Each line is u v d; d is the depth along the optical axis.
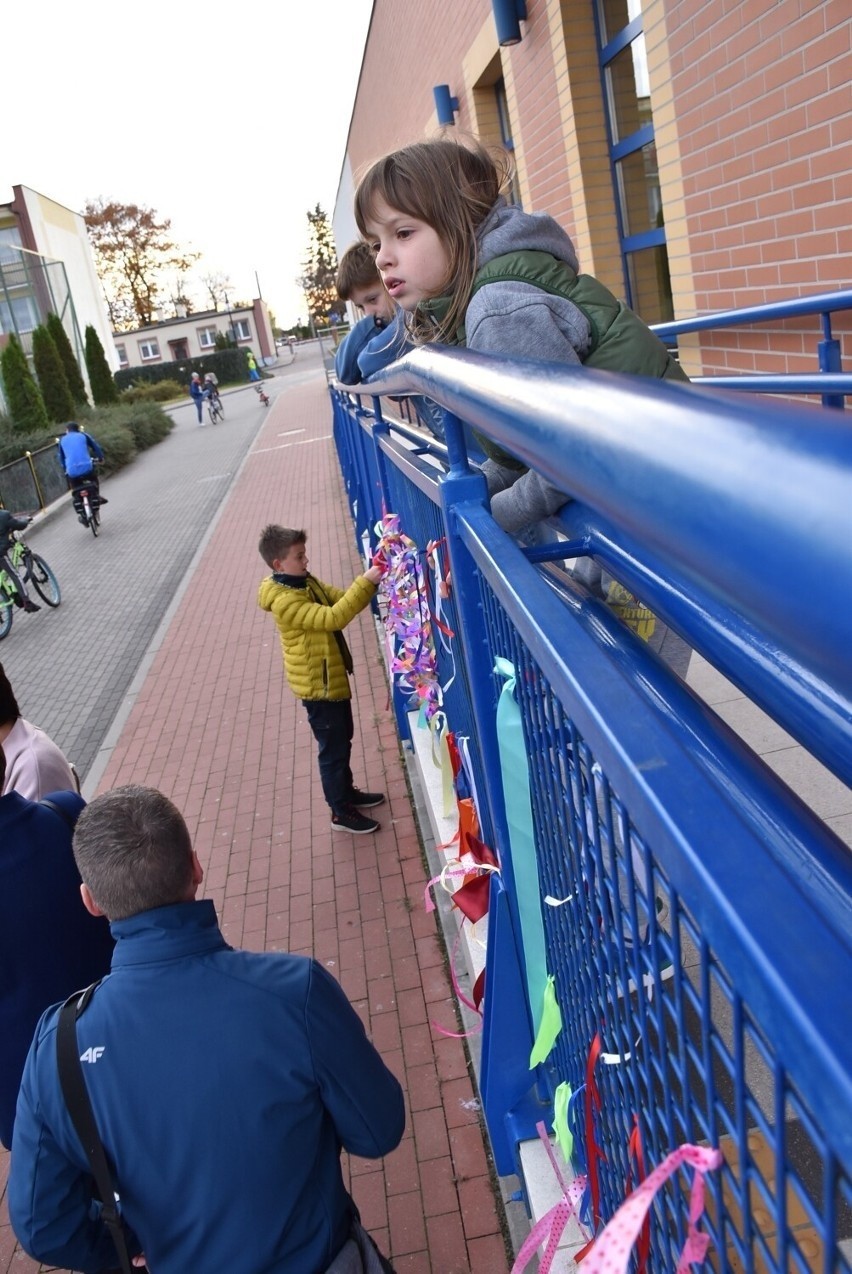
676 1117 0.74
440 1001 3.60
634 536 0.46
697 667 2.14
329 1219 1.67
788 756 1.80
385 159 1.42
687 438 0.34
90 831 1.69
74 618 10.96
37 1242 1.66
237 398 48.00
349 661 4.68
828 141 3.75
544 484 1.20
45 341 28.48
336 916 4.25
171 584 11.77
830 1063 0.37
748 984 0.45
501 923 1.80
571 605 1.14
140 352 77.31
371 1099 1.71
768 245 4.32
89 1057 1.60
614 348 1.31
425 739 3.92
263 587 4.48
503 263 1.33
